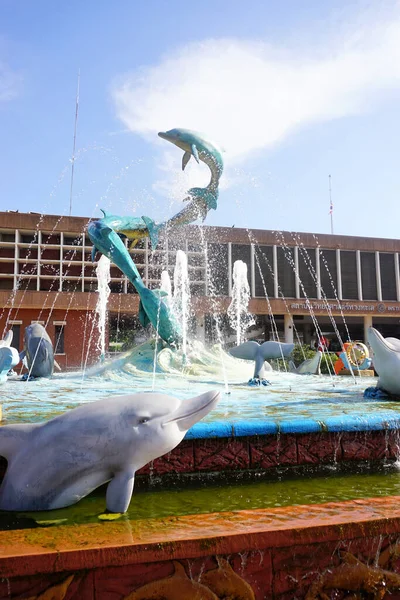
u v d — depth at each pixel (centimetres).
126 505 254
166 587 186
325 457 360
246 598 192
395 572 208
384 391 559
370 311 3338
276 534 197
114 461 257
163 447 259
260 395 599
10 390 696
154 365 862
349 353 1277
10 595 175
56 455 257
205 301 2958
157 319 926
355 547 206
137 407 265
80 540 191
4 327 2802
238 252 3142
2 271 2923
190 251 3009
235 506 281
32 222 2856
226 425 340
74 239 2995
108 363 936
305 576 200
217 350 1002
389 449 375
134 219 1018
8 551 181
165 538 191
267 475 345
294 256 3244
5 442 270
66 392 666
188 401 275
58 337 2850
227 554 193
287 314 3234
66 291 2962
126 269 960
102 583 183
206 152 923
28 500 259
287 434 353
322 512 221
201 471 331
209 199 963
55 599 177
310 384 796
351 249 3347
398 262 3462
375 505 231
